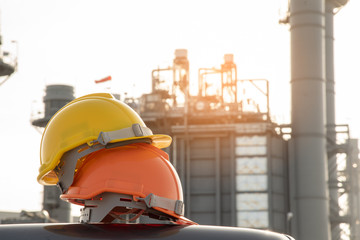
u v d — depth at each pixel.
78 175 2.92
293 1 72.75
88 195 2.81
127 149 2.96
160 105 69.50
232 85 70.38
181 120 71.94
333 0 85.50
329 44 85.44
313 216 67.88
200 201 68.81
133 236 2.33
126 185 2.82
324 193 68.94
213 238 2.38
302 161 69.44
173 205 2.90
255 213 67.62
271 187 68.38
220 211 68.19
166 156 3.11
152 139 3.08
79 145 2.92
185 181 69.38
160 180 2.90
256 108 69.88
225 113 69.19
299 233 67.94
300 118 70.44
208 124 71.00
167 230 2.41
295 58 71.81
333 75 84.81
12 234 2.33
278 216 68.38
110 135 2.88
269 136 69.00
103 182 2.82
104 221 2.99
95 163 2.90
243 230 2.49
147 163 2.92
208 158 69.56
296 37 71.94
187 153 69.75
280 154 70.25
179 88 71.06
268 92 70.12
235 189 68.38
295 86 71.44
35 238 2.30
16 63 62.62
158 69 71.06
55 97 71.62
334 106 83.75
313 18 71.94
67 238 2.30
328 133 75.62
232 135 69.38
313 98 70.56
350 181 75.31
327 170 76.12
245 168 68.81
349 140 74.69
